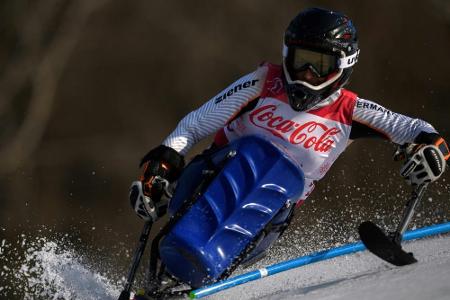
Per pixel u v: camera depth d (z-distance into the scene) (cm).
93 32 7244
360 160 5059
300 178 1714
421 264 1617
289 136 1798
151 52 7244
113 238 5669
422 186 1775
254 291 1870
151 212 1741
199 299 1795
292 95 1759
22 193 6606
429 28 6600
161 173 1753
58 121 7088
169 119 7175
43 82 7075
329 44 1708
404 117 1838
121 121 7131
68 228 6078
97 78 7206
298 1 7112
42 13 7188
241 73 7150
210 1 7200
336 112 1811
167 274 1719
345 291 1473
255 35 7150
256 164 1698
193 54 7206
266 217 1664
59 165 6838
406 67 6588
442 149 1775
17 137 6881
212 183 1678
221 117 1805
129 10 7275
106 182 6769
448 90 6488
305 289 1620
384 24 6644
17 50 7125
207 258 1603
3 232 6134
